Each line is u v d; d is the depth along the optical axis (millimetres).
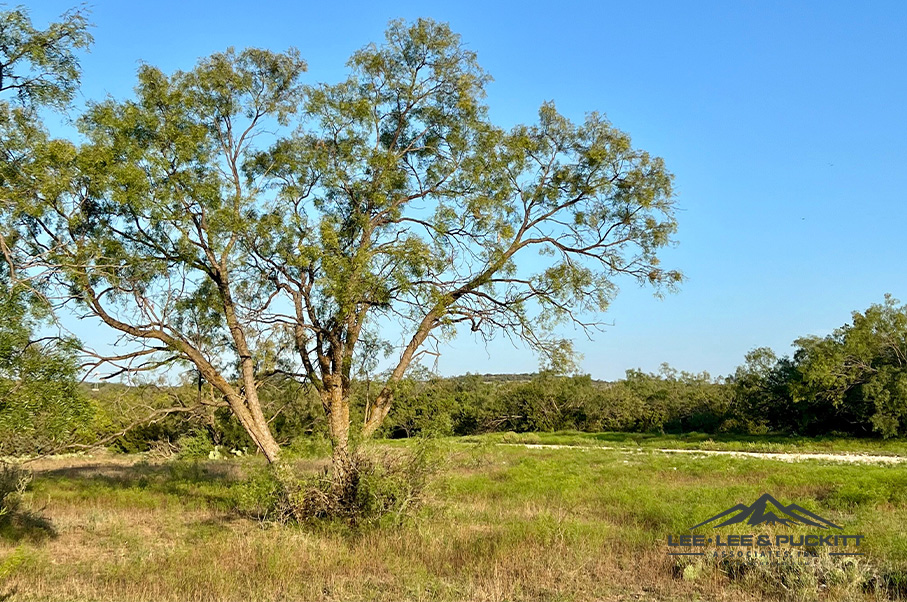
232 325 16016
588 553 11188
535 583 9773
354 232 15930
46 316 11070
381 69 16875
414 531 12617
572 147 17438
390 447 14516
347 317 15070
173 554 11328
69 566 10820
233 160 16656
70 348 12102
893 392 42031
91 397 14133
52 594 8992
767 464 27156
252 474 14680
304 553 11234
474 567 10562
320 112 16203
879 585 8961
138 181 13430
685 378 65062
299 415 19828
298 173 16203
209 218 14945
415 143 17406
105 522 14906
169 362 15125
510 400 57031
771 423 52906
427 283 15188
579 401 58875
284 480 13875
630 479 22547
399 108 17359
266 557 10797
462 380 52969
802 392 45781
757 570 9766
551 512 14781
